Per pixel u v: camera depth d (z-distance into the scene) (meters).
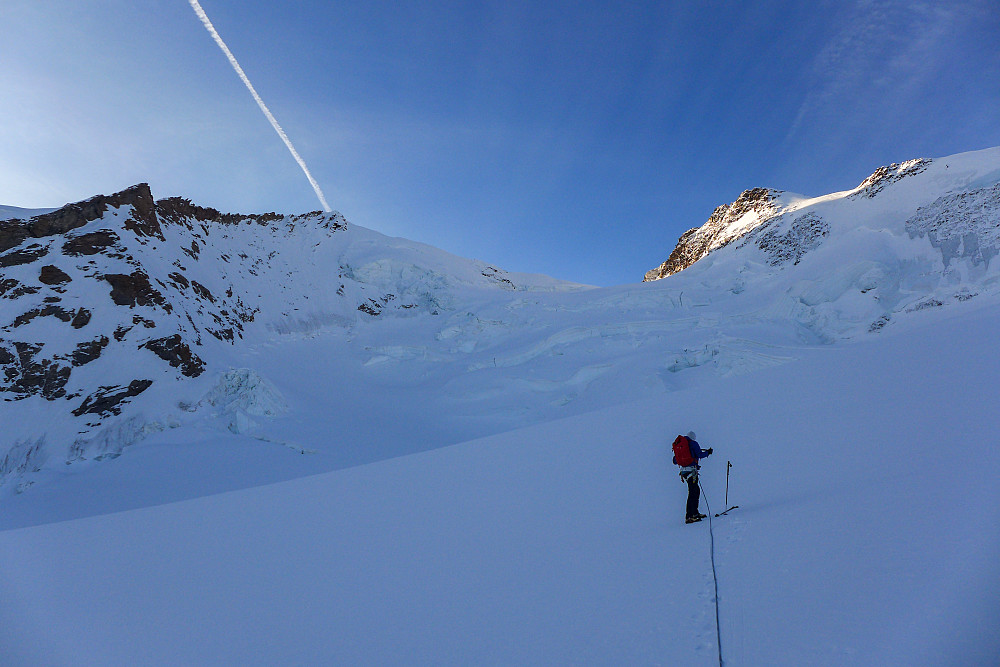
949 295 53.38
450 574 6.79
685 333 67.19
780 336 60.69
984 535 3.75
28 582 8.37
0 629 6.58
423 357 76.75
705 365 51.16
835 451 7.87
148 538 10.90
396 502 11.55
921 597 3.29
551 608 5.06
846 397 11.34
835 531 4.80
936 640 2.81
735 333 61.34
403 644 5.02
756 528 5.64
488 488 11.53
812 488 6.48
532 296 98.81
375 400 62.59
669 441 12.38
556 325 80.12
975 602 3.03
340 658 5.01
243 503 13.70
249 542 9.87
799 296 72.88
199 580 8.02
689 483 6.86
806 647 3.19
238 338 63.91
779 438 9.73
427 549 8.03
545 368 63.38
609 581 5.37
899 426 8.07
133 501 30.88
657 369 52.31
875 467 6.44
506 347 75.50
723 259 109.06
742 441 10.35
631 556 5.98
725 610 4.03
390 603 6.18
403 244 123.94
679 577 4.95
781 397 13.42
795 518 5.51
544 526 8.21
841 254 79.31
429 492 12.02
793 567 4.38
